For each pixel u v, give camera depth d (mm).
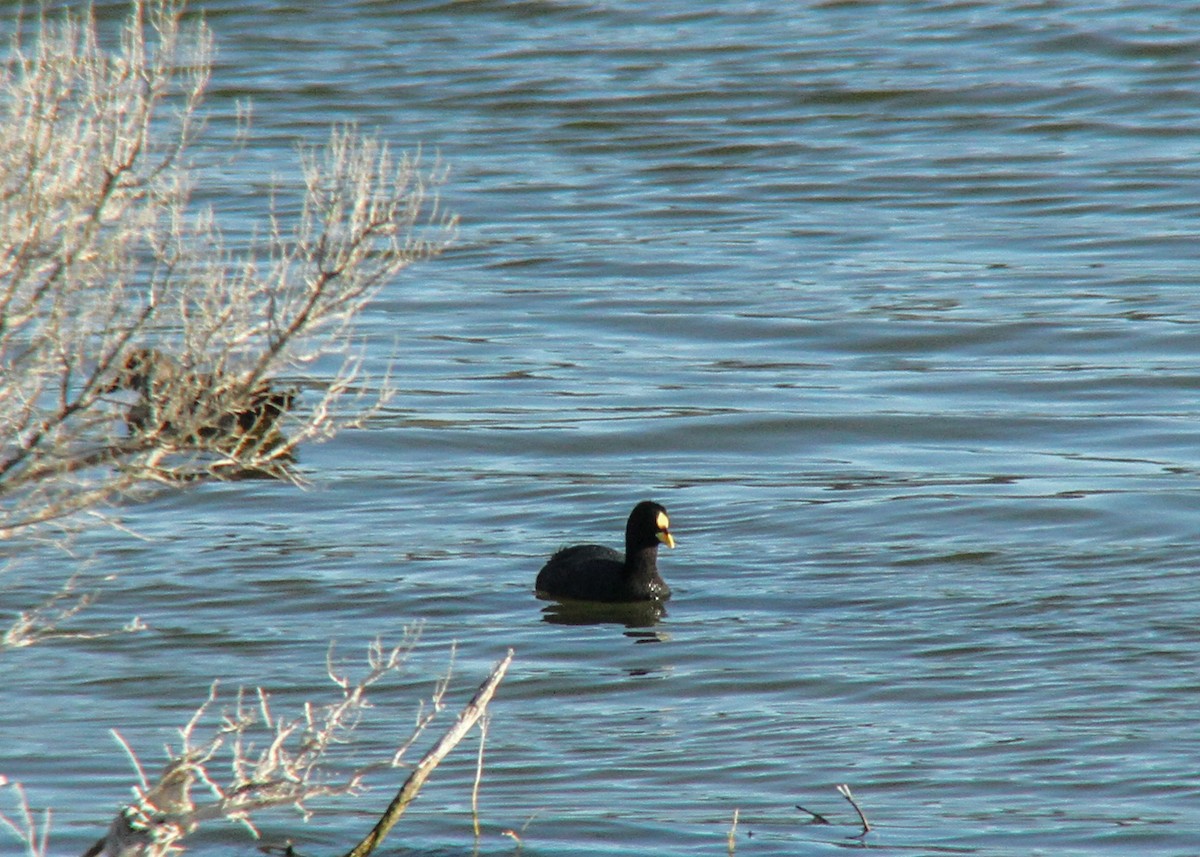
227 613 16141
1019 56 48094
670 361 26453
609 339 27781
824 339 27594
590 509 19781
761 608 16344
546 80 46688
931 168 39250
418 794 12078
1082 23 50594
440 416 23422
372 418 23219
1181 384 24703
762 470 21312
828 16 53406
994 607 15977
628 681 14484
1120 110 43188
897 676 14344
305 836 11336
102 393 8773
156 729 13336
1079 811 11531
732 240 34094
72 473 8672
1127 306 28891
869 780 12164
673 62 48719
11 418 8578
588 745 12977
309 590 16781
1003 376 25359
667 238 34188
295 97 44406
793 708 13719
